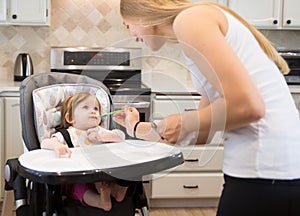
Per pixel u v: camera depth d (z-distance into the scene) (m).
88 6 4.01
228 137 1.25
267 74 1.22
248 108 1.08
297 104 3.54
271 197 1.20
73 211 1.91
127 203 2.00
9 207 2.13
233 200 1.23
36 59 4.00
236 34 1.20
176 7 1.22
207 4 1.23
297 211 1.23
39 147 2.22
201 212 3.55
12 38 3.96
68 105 2.20
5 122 3.36
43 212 1.94
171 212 3.54
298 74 3.70
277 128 1.20
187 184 3.50
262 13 3.74
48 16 3.65
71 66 3.84
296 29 3.88
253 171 1.20
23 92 2.24
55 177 1.56
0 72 3.98
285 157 1.20
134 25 1.33
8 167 1.99
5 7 3.53
